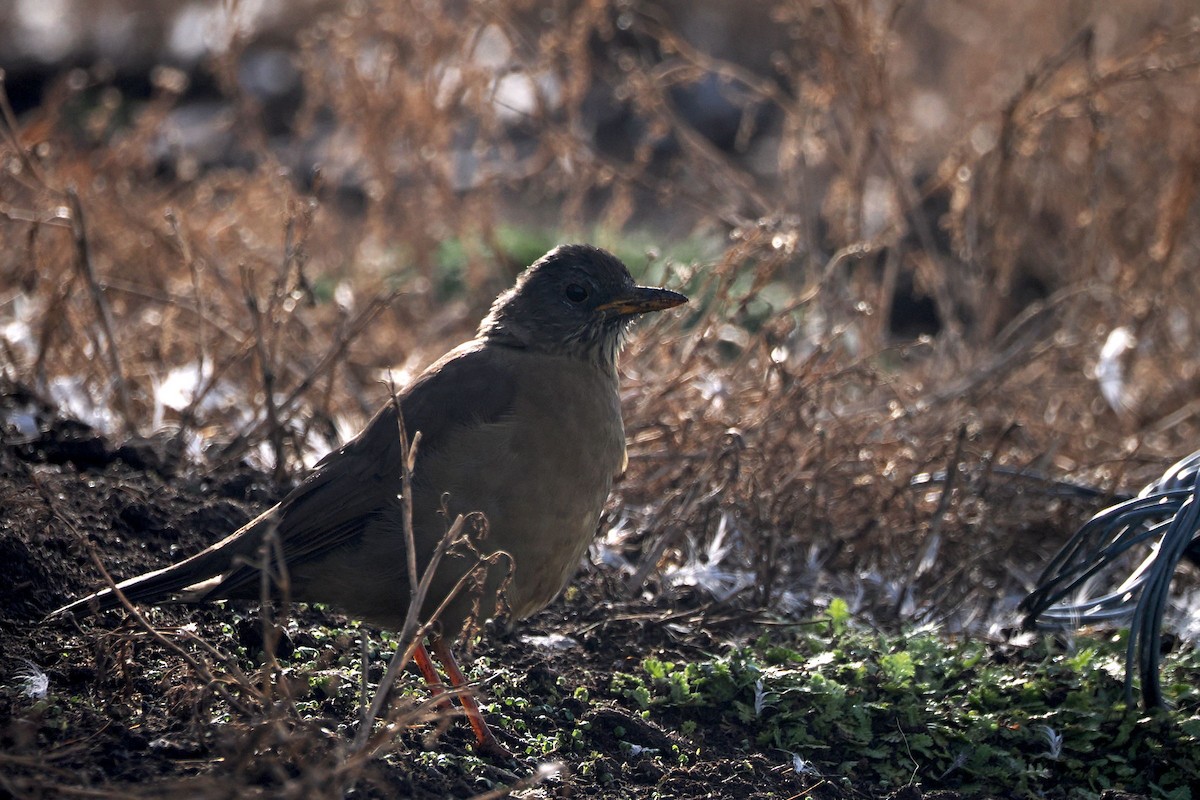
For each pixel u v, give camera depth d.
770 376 11.67
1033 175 16.50
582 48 15.66
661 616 9.44
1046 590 9.15
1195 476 8.77
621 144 24.55
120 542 9.01
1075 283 15.30
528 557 7.90
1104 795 7.57
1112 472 12.53
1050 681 8.65
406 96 16.06
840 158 15.20
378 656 8.47
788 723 8.19
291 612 8.81
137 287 13.98
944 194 19.27
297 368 12.77
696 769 7.61
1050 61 14.23
